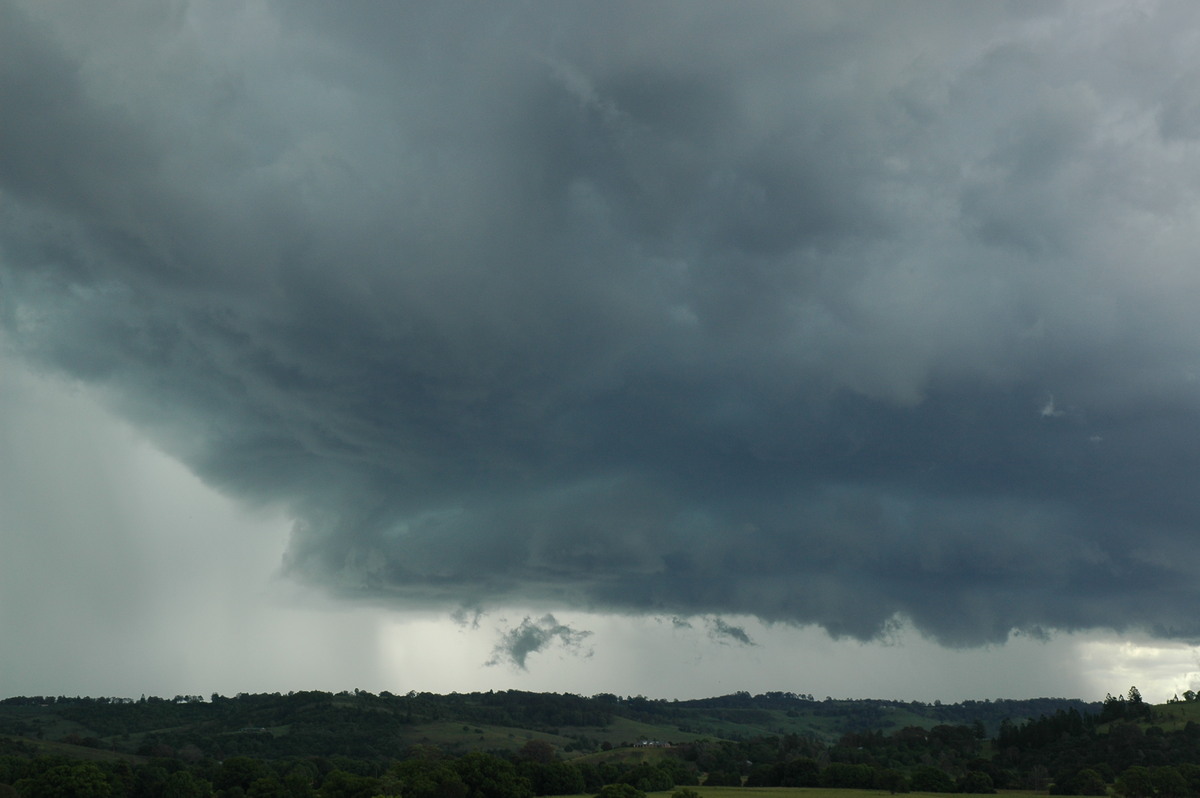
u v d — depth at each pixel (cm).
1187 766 18662
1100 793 19075
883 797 19100
